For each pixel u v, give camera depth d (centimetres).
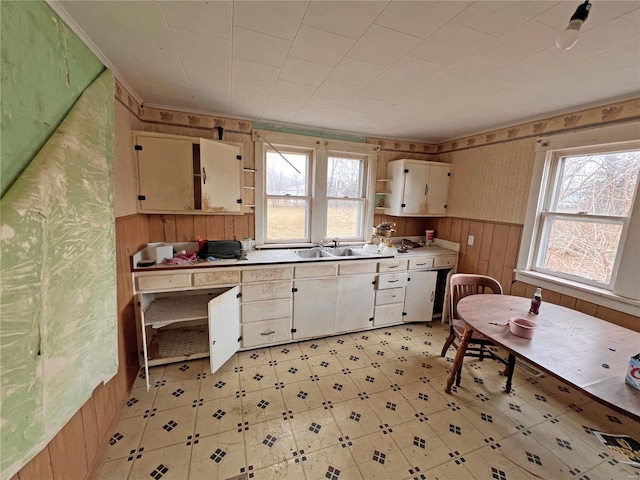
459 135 319
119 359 175
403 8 109
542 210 245
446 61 152
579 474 143
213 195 237
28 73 91
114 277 153
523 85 180
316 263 258
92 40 135
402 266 296
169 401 186
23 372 85
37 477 94
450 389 202
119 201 180
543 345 148
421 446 156
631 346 148
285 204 307
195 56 152
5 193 81
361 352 255
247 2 107
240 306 239
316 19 118
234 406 183
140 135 215
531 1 102
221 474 137
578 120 213
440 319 335
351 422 172
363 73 169
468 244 315
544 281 237
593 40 126
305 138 295
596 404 195
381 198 351
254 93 206
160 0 107
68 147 109
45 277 94
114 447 150
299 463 144
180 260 229
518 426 173
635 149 188
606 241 205
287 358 242
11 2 83
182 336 256
